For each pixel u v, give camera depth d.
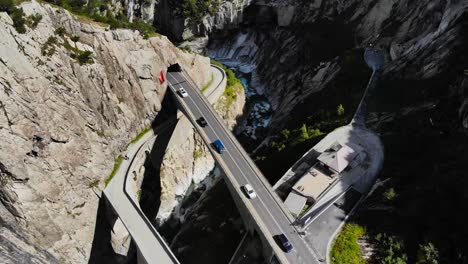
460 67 74.69
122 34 81.12
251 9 146.25
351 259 57.91
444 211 56.53
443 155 63.72
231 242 72.88
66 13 70.19
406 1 107.81
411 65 89.00
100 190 73.75
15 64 56.41
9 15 58.28
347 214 65.00
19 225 57.38
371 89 92.69
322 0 133.50
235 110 113.19
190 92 93.88
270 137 102.19
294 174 73.75
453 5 88.25
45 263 60.56
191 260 72.38
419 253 53.88
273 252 59.16
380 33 112.19
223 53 150.00
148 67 88.56
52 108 62.78
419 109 77.31
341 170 70.62
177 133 95.12
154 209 87.06
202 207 85.12
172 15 140.00
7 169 54.41
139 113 87.00
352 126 83.25
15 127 55.41
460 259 50.69
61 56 66.75
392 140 76.38
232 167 73.44
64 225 64.06
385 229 60.25
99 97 74.88
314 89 109.75
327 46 123.44
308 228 62.84
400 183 65.69
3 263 53.69
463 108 66.50
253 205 65.81
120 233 75.38
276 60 135.75
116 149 80.62
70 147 66.06
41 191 59.66
